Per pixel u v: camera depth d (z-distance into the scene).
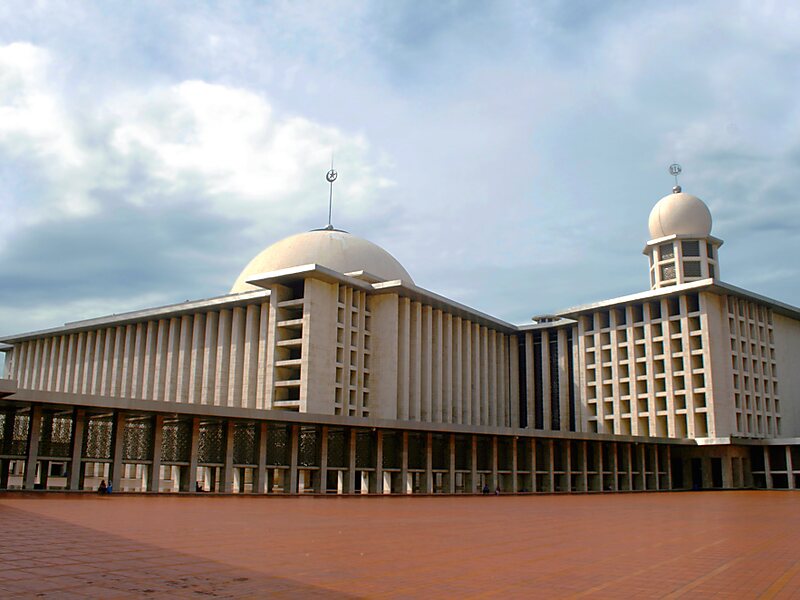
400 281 70.06
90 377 84.88
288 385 65.75
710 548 18.06
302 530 21.58
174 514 26.52
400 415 70.00
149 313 77.88
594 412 82.69
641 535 21.55
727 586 12.41
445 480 58.97
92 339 85.94
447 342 77.12
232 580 12.20
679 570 14.17
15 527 20.09
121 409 41.88
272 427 52.53
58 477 65.50
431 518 28.08
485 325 84.25
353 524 24.34
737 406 75.19
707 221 82.06
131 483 61.09
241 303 71.88
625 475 72.25
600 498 51.16
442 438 60.53
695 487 75.44
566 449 67.00
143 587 11.33
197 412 44.19
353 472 52.78
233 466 47.81
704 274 80.25
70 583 11.55
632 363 79.06
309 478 62.12
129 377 80.88
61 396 39.34
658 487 73.12
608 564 14.93
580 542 19.34
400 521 26.20
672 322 77.25
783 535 21.75
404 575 13.12
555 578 13.04
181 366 75.50
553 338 89.44
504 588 11.95
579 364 84.25
